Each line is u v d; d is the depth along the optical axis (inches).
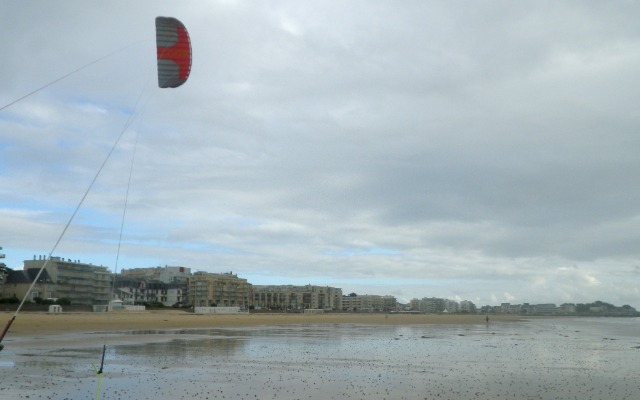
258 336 2299.5
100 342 1770.4
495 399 829.8
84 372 1030.4
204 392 838.5
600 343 2276.1
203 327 3115.2
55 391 828.0
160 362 1218.6
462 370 1171.3
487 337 2630.4
